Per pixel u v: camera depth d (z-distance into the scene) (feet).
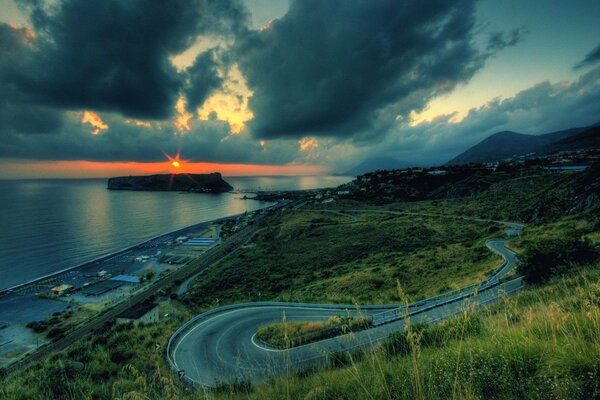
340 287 124.36
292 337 54.90
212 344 60.08
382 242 240.53
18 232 524.52
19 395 24.86
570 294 23.50
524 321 15.44
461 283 88.22
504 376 10.42
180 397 16.47
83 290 252.42
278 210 648.38
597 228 104.73
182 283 250.16
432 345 18.12
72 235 507.71
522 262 60.75
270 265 245.04
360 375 14.03
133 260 353.31
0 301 231.71
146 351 55.62
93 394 24.27
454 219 281.74
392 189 620.49
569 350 10.41
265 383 16.92
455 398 9.70
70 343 150.51
